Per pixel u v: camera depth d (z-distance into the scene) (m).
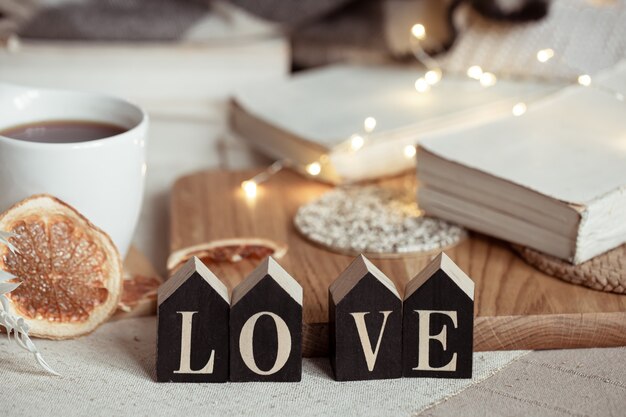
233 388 0.68
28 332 0.71
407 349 0.68
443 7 1.00
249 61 1.00
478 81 1.00
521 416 0.65
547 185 0.76
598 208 0.74
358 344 0.68
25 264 0.70
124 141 0.71
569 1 1.00
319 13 1.04
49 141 0.73
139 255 0.81
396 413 0.66
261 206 0.87
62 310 0.72
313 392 0.67
